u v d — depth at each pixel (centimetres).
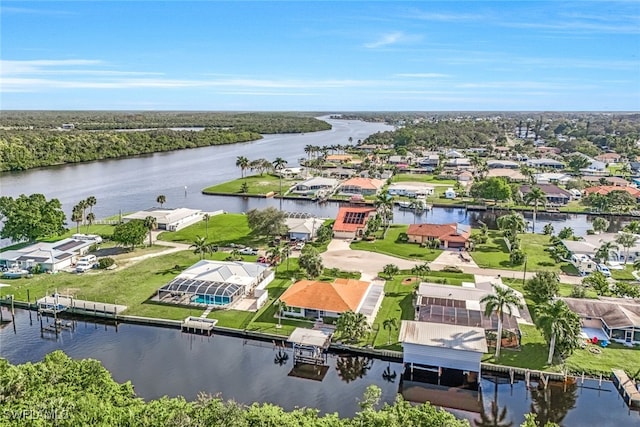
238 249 11950
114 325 8250
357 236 13262
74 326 8188
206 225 14275
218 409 4828
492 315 7744
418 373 6881
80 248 11338
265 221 12638
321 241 12756
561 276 10325
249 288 9231
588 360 6988
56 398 4722
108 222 14488
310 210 17212
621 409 6122
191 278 9175
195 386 6462
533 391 6469
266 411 4888
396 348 7269
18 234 11800
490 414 6028
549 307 6894
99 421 4497
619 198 17125
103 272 10312
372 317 8231
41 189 19888
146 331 8025
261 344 7650
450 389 6531
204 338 7812
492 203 17962
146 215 14238
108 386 5231
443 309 7925
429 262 11212
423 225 13162
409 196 19325
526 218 16462
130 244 12062
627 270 10738
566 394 6400
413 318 8238
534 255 11744
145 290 9369
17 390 5000
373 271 10550
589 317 7975
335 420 4841
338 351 7350
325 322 8094
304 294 8381
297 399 6250
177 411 4722
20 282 9756
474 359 6619
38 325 8206
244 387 6475
